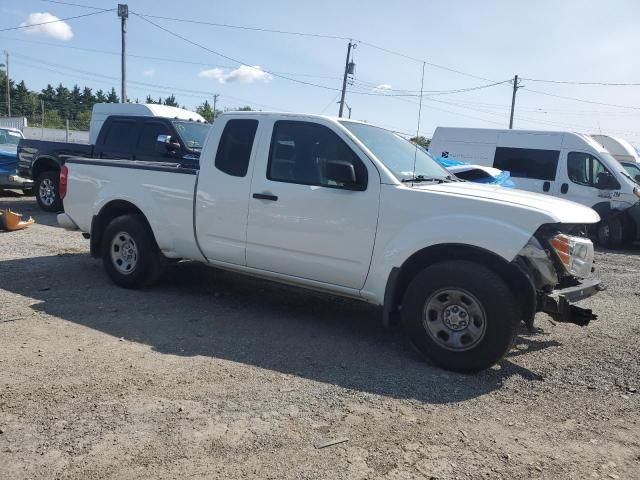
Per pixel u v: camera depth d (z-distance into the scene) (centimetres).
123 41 3031
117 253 644
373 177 479
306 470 300
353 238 483
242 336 506
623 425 370
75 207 686
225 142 563
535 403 398
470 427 357
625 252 1241
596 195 1291
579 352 508
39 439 315
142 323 525
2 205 1365
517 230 424
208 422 344
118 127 1128
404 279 479
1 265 726
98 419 340
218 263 578
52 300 582
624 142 1559
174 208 592
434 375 439
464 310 438
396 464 310
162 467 295
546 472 310
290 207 514
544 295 432
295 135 526
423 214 454
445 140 1539
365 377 428
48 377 396
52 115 11294
